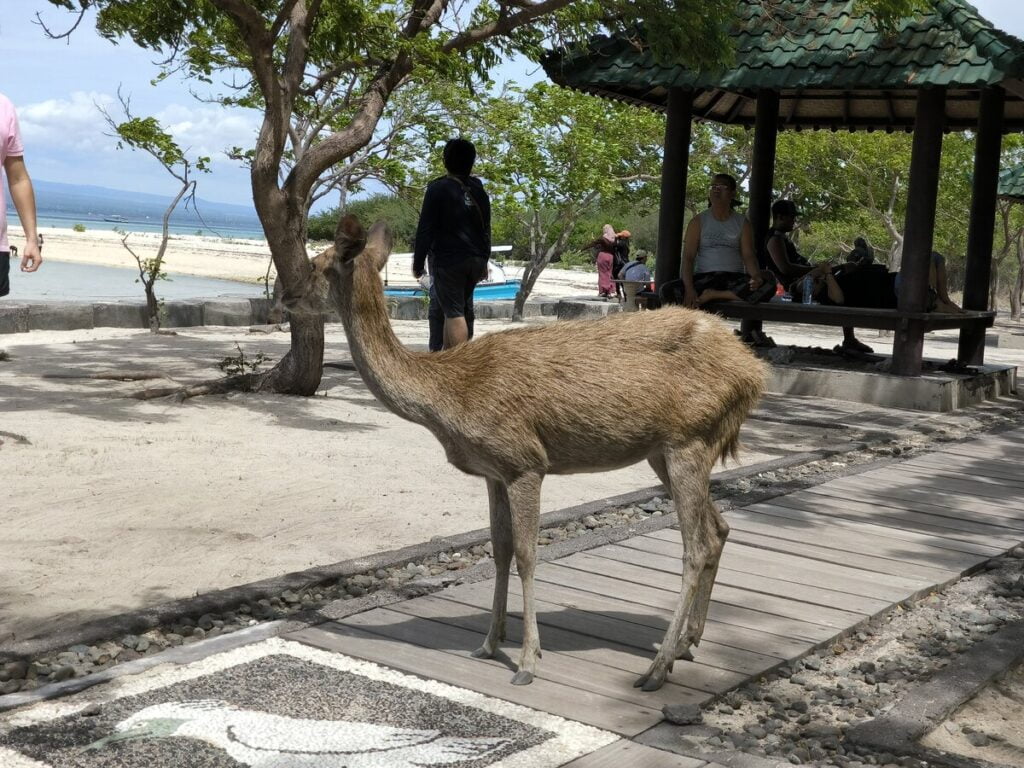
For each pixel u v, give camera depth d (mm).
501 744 4074
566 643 5191
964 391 14125
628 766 3936
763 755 4113
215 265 46281
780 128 18094
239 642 5000
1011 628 5723
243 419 10492
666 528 7414
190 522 6945
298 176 10859
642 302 14984
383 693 4516
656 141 25469
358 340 4539
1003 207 34188
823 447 10758
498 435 4539
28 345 15797
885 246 36438
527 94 19422
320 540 6734
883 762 4145
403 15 12586
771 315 13922
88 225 137875
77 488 7582
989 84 12430
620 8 12125
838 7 13852
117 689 4453
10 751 3889
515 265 47844
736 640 5344
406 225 41406
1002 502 8742
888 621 5961
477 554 6641
